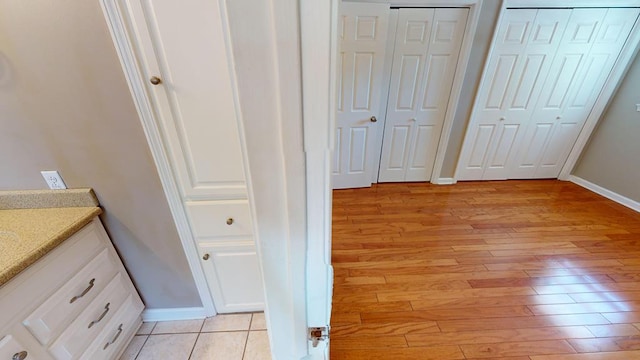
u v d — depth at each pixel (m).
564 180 3.24
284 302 0.40
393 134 3.01
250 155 0.30
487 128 2.97
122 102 0.99
